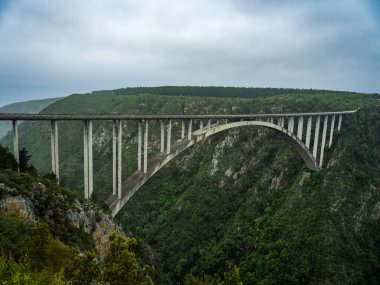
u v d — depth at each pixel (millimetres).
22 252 14352
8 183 19000
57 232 19391
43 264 13953
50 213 20141
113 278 14406
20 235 15984
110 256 15086
